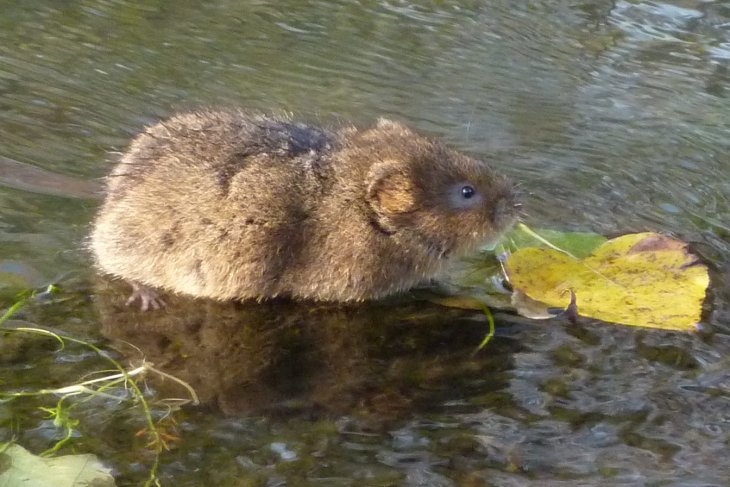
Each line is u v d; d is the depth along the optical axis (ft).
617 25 36.40
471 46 34.32
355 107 29.71
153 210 20.71
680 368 19.13
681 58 34.24
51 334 19.29
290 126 21.97
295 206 20.74
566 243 22.27
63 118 27.61
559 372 18.98
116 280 21.39
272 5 36.37
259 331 20.24
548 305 20.92
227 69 31.42
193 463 16.06
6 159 25.36
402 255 21.24
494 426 17.39
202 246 20.57
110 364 18.57
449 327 20.54
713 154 28.40
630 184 26.53
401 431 17.19
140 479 15.62
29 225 22.74
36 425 16.69
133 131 27.35
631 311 20.25
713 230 24.39
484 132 28.91
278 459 16.29
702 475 16.21
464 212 21.24
